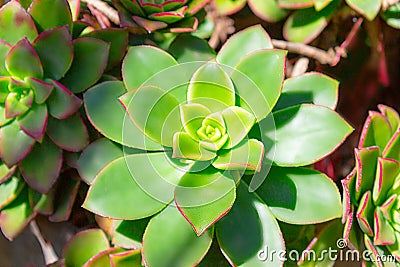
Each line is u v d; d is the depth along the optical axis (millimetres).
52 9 318
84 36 328
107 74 349
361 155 306
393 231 324
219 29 409
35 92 317
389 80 443
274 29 410
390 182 321
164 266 305
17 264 444
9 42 322
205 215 290
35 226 406
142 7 343
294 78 332
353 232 319
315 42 392
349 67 426
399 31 411
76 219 377
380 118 322
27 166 330
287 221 311
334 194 311
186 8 341
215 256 327
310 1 358
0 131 324
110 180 309
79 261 344
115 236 328
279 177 317
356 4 357
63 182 349
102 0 382
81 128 326
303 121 315
